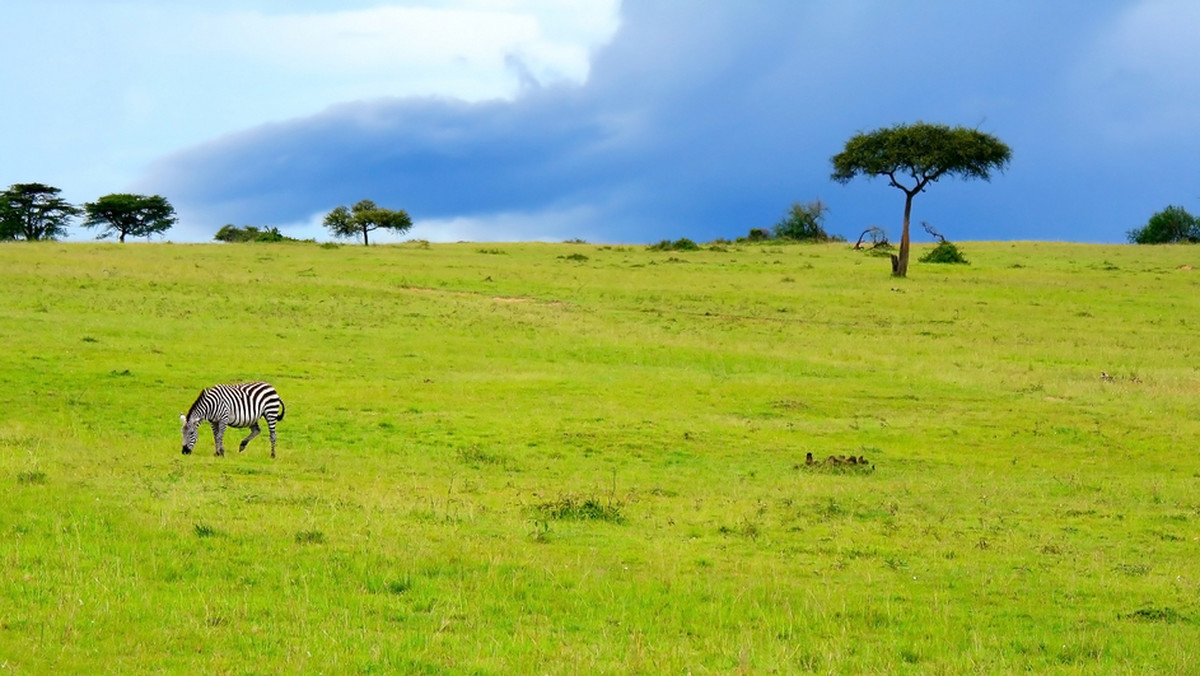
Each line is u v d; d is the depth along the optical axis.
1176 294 100.19
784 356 67.06
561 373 59.56
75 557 20.84
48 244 115.94
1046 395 57.62
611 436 44.31
